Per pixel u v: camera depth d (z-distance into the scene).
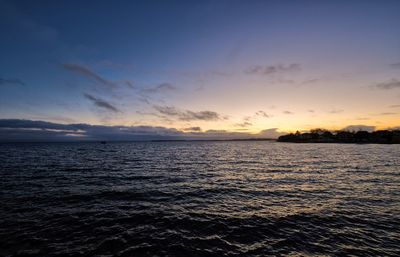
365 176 23.41
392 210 12.44
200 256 7.77
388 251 8.11
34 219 10.91
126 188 17.69
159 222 10.73
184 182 20.39
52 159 42.34
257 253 7.96
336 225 10.40
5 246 8.28
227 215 11.73
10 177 21.86
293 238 9.11
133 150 83.00
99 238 9.01
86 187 17.91
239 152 72.56
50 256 7.67
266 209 12.72
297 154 61.53
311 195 15.73
